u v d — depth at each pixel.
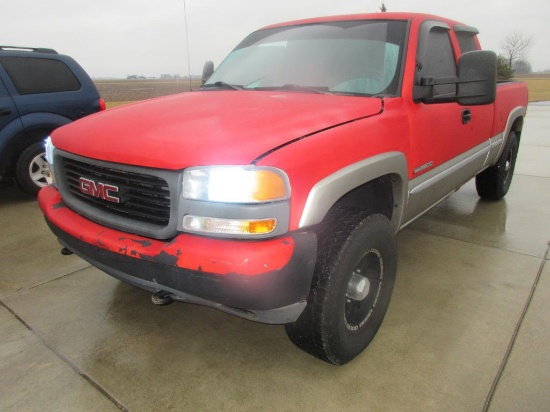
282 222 1.68
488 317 2.58
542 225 4.13
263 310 1.73
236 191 1.63
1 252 3.53
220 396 1.99
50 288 2.94
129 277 1.91
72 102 5.16
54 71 5.07
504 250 3.54
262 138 1.77
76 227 2.04
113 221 1.93
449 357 2.23
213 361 2.23
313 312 1.92
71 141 2.13
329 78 2.66
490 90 2.45
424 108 2.64
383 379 2.08
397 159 2.30
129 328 2.50
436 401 1.94
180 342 2.38
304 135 1.86
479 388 2.01
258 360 2.23
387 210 2.58
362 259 2.14
